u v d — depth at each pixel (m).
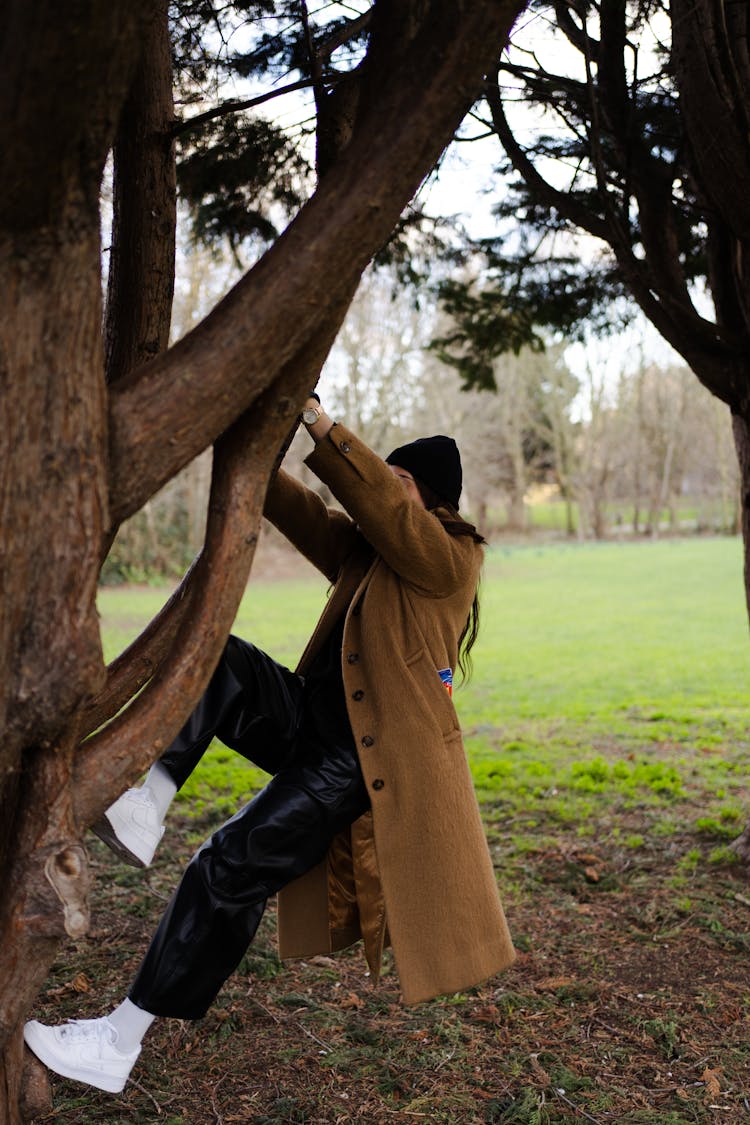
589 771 6.36
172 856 4.71
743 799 5.67
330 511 2.71
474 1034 3.08
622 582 24.81
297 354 1.76
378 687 2.36
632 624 16.25
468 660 2.71
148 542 24.05
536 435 48.34
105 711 2.09
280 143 3.95
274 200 4.42
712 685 10.13
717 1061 2.89
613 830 5.14
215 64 3.51
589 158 4.52
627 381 44.78
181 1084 2.77
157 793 2.22
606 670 11.38
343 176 1.64
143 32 1.41
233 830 2.29
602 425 45.34
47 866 1.65
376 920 2.47
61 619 1.57
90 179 1.49
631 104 3.98
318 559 2.68
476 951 2.33
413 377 28.44
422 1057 2.92
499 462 47.41
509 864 4.67
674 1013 3.20
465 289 5.69
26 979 1.70
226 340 1.63
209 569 1.81
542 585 24.70
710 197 4.07
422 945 2.31
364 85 1.83
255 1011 3.21
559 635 15.12
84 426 1.56
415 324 26.53
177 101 3.64
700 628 15.48
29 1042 2.04
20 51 1.30
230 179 4.23
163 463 1.67
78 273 1.52
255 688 2.39
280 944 2.57
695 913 4.03
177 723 1.79
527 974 3.52
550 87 4.06
